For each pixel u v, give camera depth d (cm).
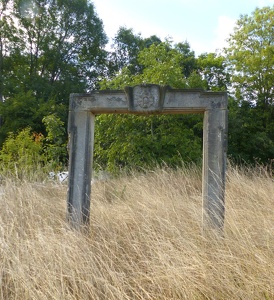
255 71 1719
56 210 482
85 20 2398
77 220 413
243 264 306
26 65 2319
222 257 309
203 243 358
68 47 2394
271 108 1688
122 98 416
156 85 408
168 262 305
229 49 1847
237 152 1523
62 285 274
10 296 294
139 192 553
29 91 1944
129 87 411
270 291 276
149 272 313
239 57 1759
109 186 659
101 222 423
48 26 2328
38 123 1883
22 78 2111
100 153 959
